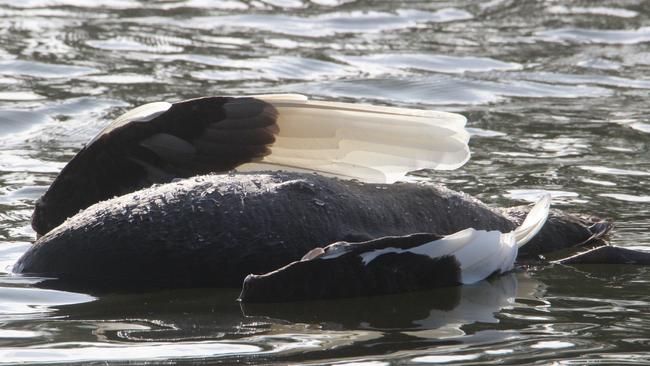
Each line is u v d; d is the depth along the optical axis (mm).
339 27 23859
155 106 11125
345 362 8250
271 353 8484
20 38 22109
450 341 8766
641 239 11828
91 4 25578
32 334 8984
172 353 8500
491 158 15406
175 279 10266
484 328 9109
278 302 9844
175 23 23938
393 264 10008
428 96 18922
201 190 10430
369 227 10398
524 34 23375
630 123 17328
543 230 11508
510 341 8750
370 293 10000
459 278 10281
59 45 21703
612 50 22203
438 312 9547
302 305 9758
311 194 10391
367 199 10586
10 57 20609
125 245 10281
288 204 10281
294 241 10180
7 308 9664
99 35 22656
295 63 20781
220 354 8469
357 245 9836
